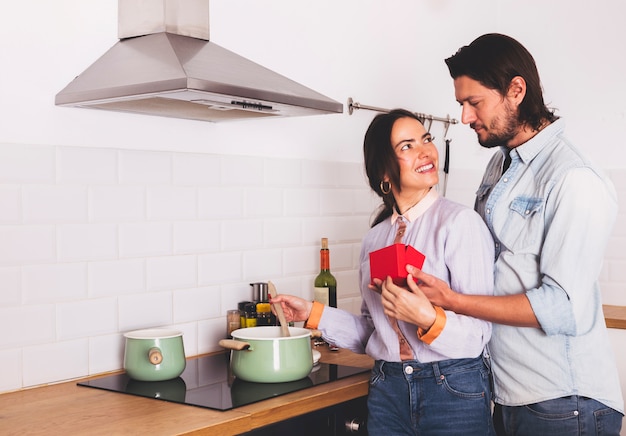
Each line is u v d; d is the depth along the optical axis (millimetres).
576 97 3789
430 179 2107
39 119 2217
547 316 1905
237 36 2713
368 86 3238
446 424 2041
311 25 2982
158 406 1987
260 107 2230
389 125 2143
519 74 2035
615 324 3139
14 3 2156
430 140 2168
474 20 3771
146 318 2500
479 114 2094
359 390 2227
